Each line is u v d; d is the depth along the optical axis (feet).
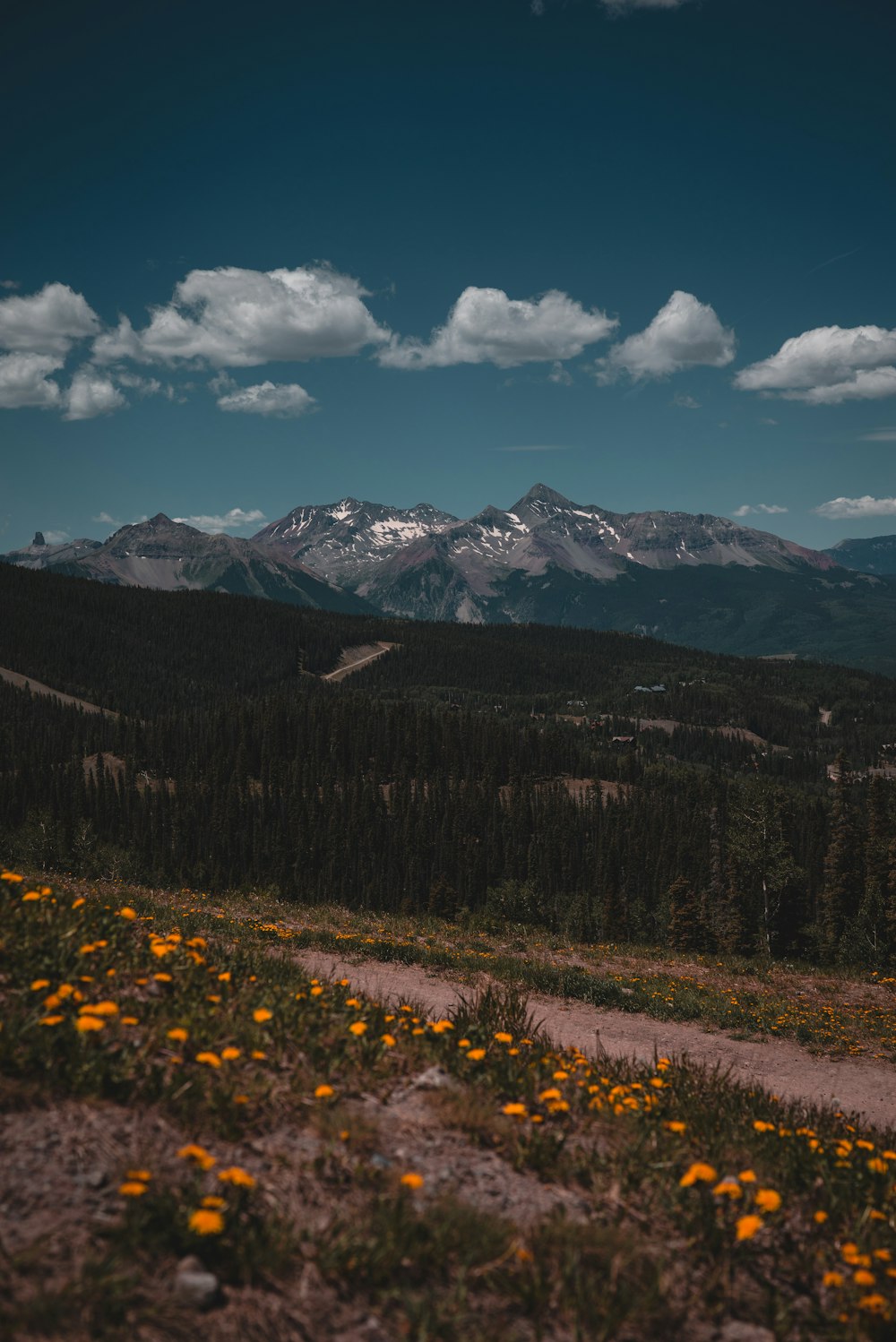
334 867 444.96
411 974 51.21
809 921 191.72
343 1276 11.23
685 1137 18.40
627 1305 11.42
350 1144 14.67
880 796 205.67
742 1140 19.31
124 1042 15.92
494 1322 10.85
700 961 79.00
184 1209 11.34
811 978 73.82
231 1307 10.23
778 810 179.11
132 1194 10.77
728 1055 43.88
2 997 16.62
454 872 433.07
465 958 56.90
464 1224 12.50
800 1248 14.33
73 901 24.71
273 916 68.39
